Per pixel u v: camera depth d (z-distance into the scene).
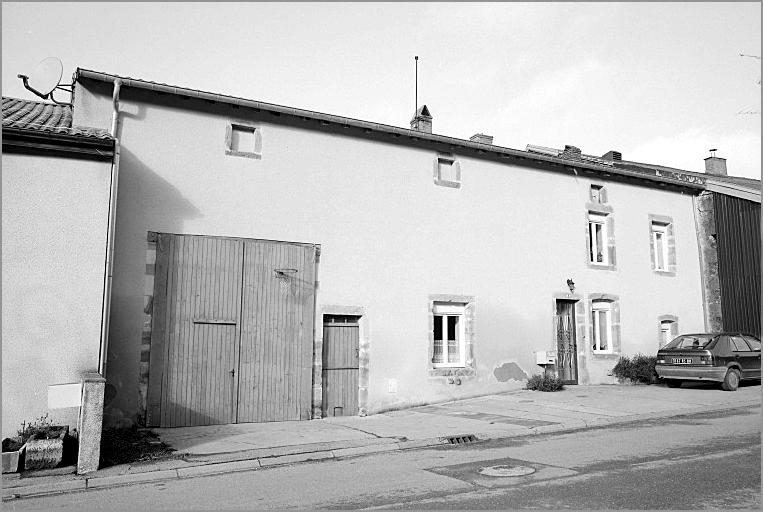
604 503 6.00
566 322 17.06
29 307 8.73
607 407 12.61
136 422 10.93
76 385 8.66
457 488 6.73
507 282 15.81
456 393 14.54
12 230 8.80
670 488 6.50
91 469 7.81
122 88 11.54
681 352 15.59
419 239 14.54
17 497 6.97
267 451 8.96
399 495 6.50
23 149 9.02
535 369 15.96
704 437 9.43
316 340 12.84
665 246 19.56
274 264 12.59
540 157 16.50
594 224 18.20
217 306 11.91
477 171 15.75
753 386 16.05
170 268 11.59
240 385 11.92
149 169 11.63
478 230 15.52
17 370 8.54
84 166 9.36
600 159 24.64
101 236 9.30
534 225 16.53
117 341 10.95
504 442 9.66
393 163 14.41
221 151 12.35
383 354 13.66
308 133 13.37
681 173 26.02
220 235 12.13
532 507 5.91
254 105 12.50
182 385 11.40
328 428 11.10
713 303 19.50
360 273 13.59
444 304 14.95
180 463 8.26
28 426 8.44
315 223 13.19
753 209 18.52
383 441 9.62
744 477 6.93
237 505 6.34
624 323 17.91
